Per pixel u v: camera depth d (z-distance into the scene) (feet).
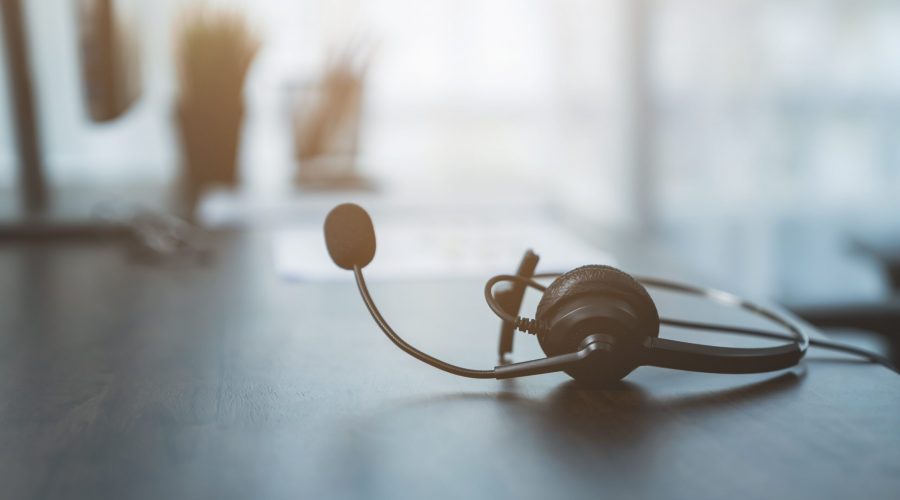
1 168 5.81
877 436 1.75
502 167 7.49
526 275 2.25
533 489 1.53
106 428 1.83
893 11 8.23
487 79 7.38
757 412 1.88
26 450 1.73
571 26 7.52
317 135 5.05
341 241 2.16
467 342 2.42
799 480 1.56
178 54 4.93
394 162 7.30
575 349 1.98
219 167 4.96
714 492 1.52
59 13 5.95
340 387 2.06
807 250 8.56
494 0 7.30
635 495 1.51
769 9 8.14
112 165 6.14
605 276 1.98
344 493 1.53
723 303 2.80
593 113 7.79
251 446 1.73
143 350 2.39
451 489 1.54
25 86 4.98
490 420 1.84
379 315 2.11
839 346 2.29
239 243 3.87
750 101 8.21
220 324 2.64
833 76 8.27
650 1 7.86
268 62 6.68
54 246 3.85
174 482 1.58
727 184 8.28
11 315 2.78
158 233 3.90
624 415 1.86
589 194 7.84
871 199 8.50
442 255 3.46
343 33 6.81
